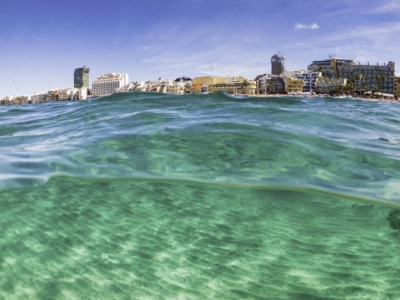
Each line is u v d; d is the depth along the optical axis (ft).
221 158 10.70
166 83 419.54
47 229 6.89
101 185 9.96
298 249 6.29
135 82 494.59
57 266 5.55
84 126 15.81
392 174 9.39
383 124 17.25
